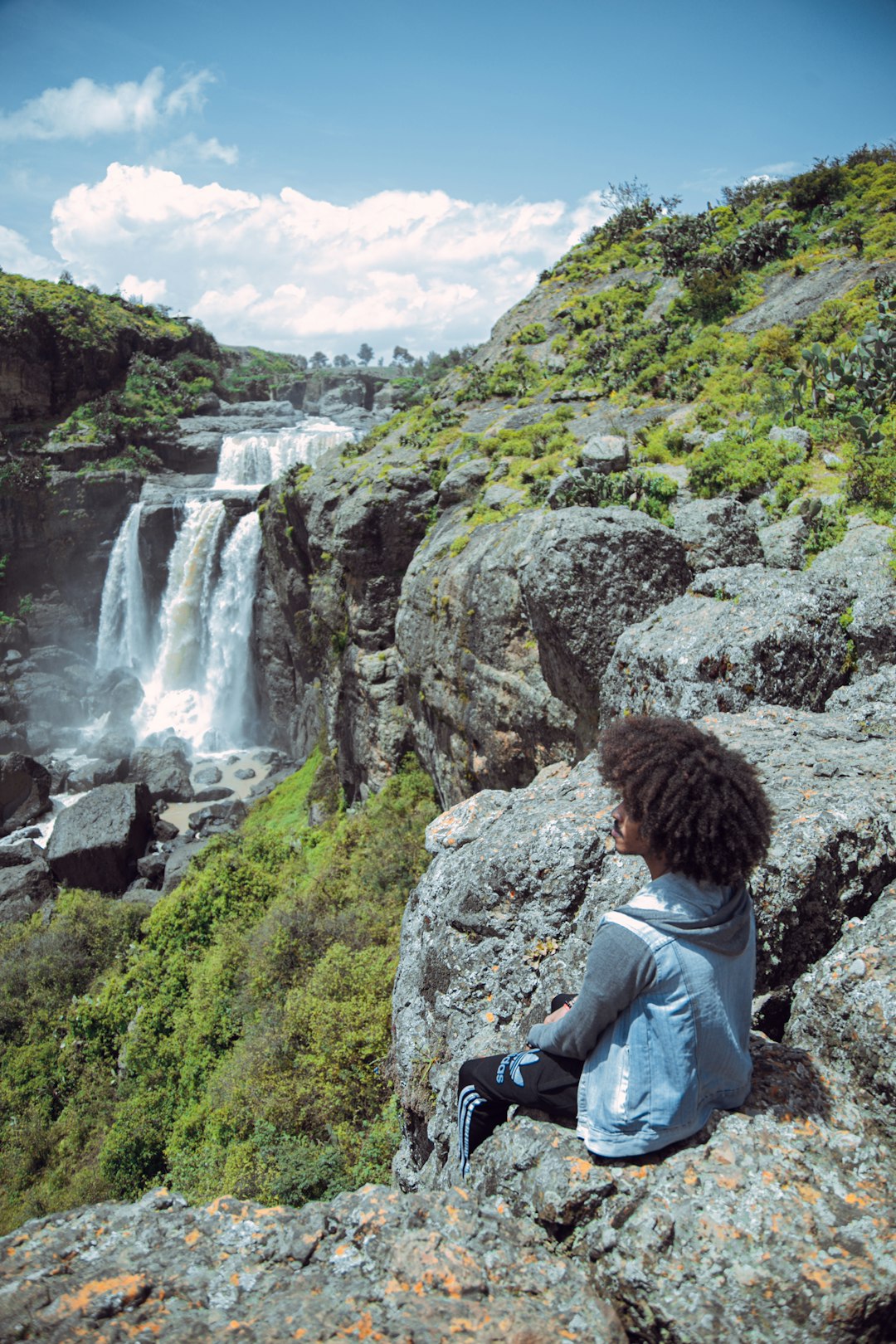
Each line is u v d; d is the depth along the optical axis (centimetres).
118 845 3369
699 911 274
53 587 5616
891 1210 264
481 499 2494
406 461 3098
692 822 271
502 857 535
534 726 1850
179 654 5228
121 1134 1967
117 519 5659
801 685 880
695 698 875
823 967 378
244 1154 1476
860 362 2005
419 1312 244
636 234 4688
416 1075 555
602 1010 269
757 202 4050
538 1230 285
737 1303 243
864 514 1516
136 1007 2405
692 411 2428
